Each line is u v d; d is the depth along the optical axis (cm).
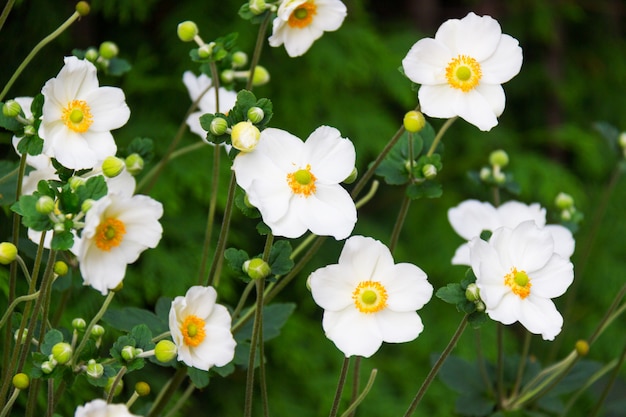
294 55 120
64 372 111
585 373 138
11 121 111
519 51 115
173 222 157
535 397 134
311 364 162
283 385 163
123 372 110
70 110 113
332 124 175
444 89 115
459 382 136
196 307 111
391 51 186
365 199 125
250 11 122
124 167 113
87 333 112
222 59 127
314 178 111
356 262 111
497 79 115
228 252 113
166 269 151
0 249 111
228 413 159
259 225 110
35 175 121
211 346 111
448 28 115
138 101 162
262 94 171
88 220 104
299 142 112
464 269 183
